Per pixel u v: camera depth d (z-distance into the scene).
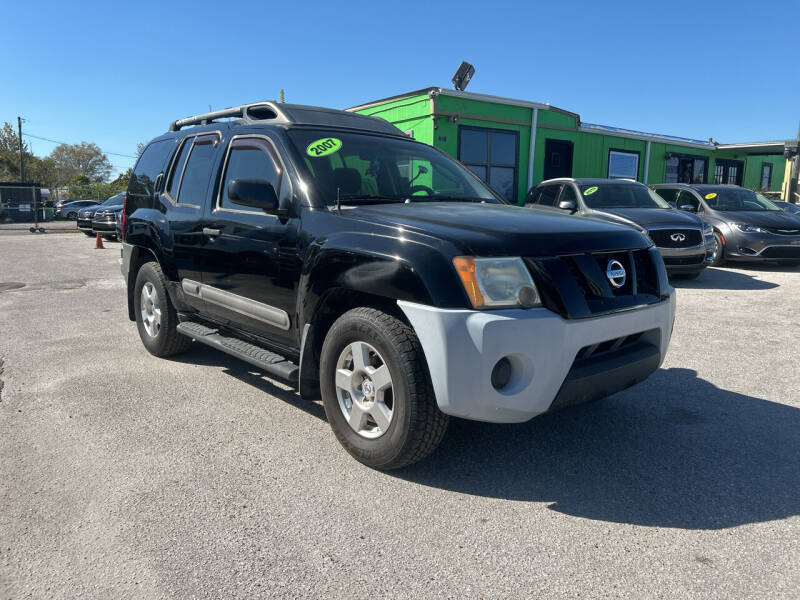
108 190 46.28
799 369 4.99
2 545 2.54
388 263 2.98
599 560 2.44
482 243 2.86
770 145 21.02
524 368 2.83
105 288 9.61
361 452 3.22
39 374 4.91
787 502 2.89
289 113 4.30
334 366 3.33
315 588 2.27
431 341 2.81
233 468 3.25
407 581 2.31
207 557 2.46
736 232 10.85
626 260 3.26
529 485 3.07
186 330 4.70
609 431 3.74
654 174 20.42
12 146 68.88
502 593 2.24
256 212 3.94
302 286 3.46
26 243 19.39
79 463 3.29
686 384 4.63
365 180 3.91
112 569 2.38
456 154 14.95
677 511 2.82
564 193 10.66
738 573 2.35
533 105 16.09
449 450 3.47
